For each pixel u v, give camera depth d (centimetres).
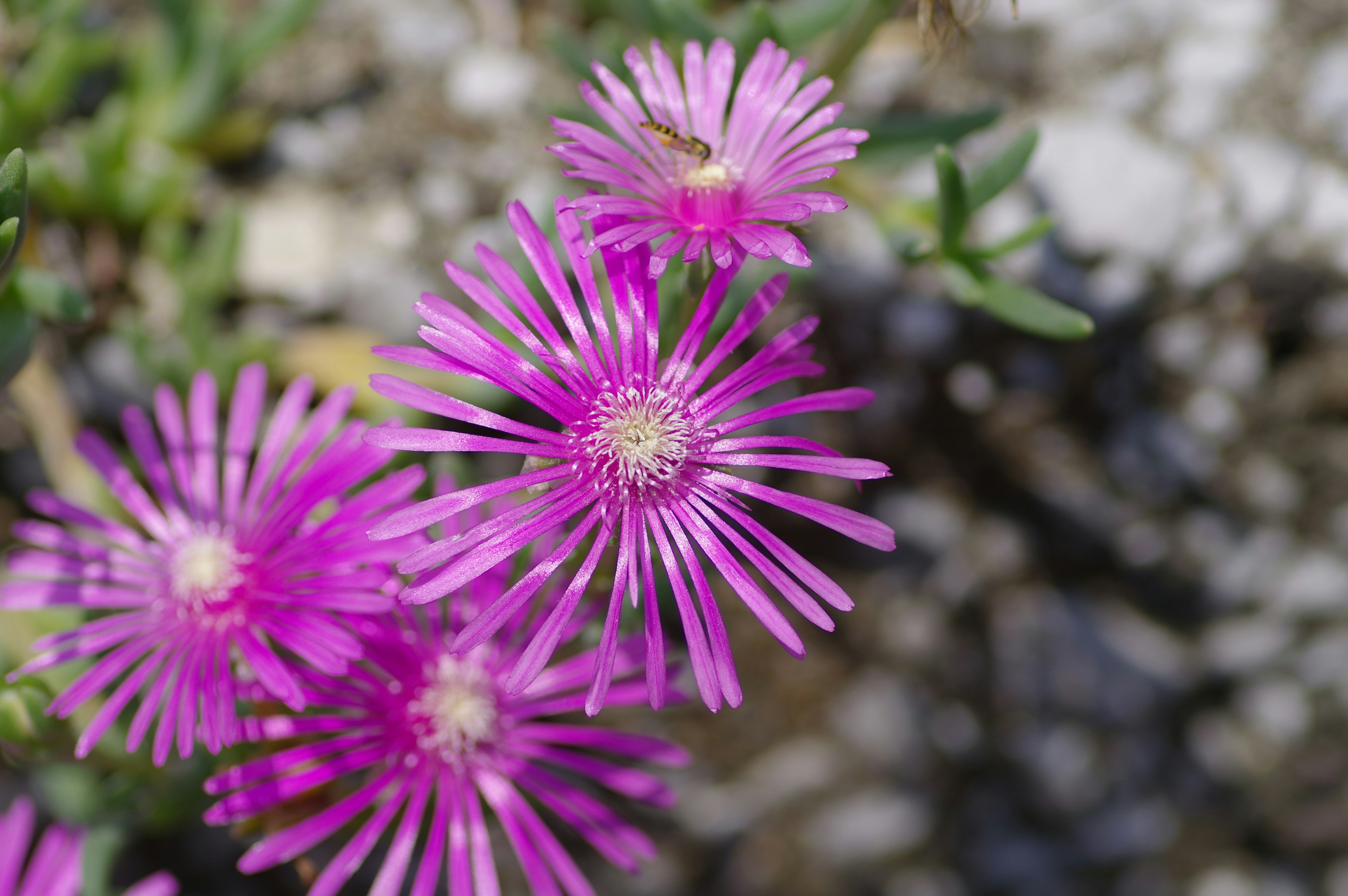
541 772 29
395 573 27
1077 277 37
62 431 34
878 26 32
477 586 29
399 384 25
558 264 26
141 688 30
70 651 28
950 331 37
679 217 26
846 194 33
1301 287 37
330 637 27
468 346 26
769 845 37
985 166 30
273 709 28
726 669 26
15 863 29
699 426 27
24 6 34
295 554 27
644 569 26
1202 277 37
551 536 28
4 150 34
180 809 29
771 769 37
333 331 36
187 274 35
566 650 29
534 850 28
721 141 27
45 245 36
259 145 37
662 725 37
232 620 27
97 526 29
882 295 37
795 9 33
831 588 26
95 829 30
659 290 29
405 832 28
